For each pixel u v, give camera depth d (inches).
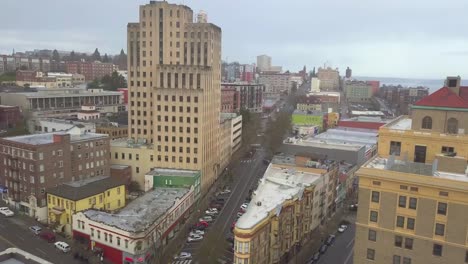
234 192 5615.2
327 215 4611.2
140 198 4399.6
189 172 5191.9
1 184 4766.2
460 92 2763.3
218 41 6151.6
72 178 4658.0
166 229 3912.4
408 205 2370.8
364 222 2506.2
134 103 6008.9
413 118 2758.4
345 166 5659.5
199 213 4709.6
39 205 4254.4
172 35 5812.0
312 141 6875.0
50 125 6604.3
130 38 5890.8
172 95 5280.5
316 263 3631.9
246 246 2878.9
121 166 5497.1
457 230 2258.9
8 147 4510.3
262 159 7628.0
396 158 2753.4
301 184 3873.0
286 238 3494.1
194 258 3607.3
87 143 4837.6
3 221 4271.7
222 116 7677.2
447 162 2471.7
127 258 3405.5
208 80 5526.6
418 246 2369.6
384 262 2475.4
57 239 3917.3
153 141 5497.1
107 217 3735.2
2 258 1823.3
